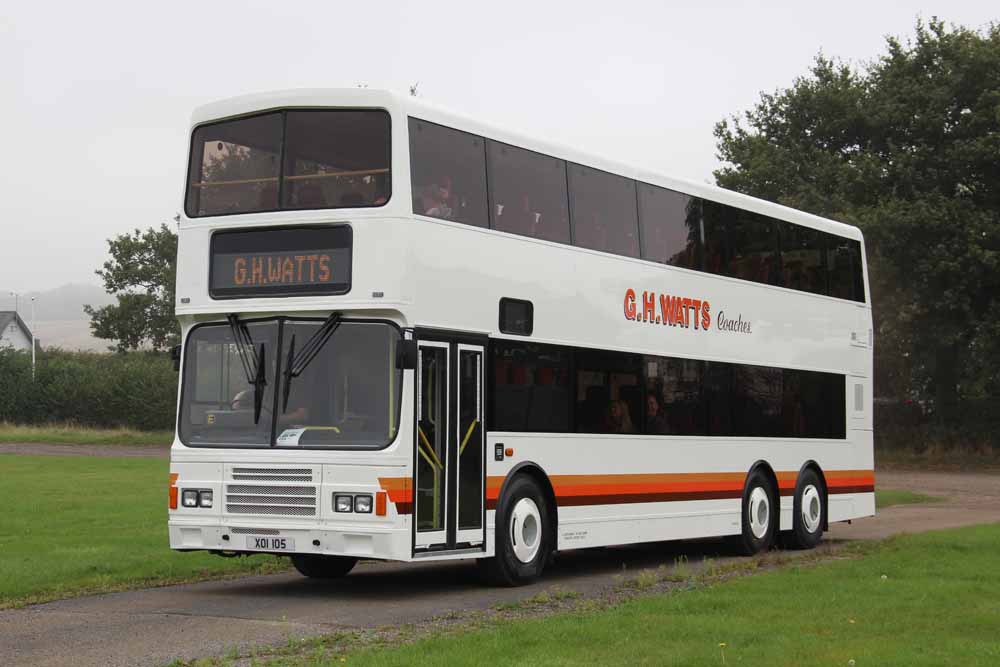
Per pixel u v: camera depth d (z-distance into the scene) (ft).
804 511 70.74
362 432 44.60
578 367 54.39
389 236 45.42
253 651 32.89
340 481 44.34
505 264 50.57
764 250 69.00
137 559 55.21
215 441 46.32
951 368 178.81
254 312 46.42
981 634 35.32
